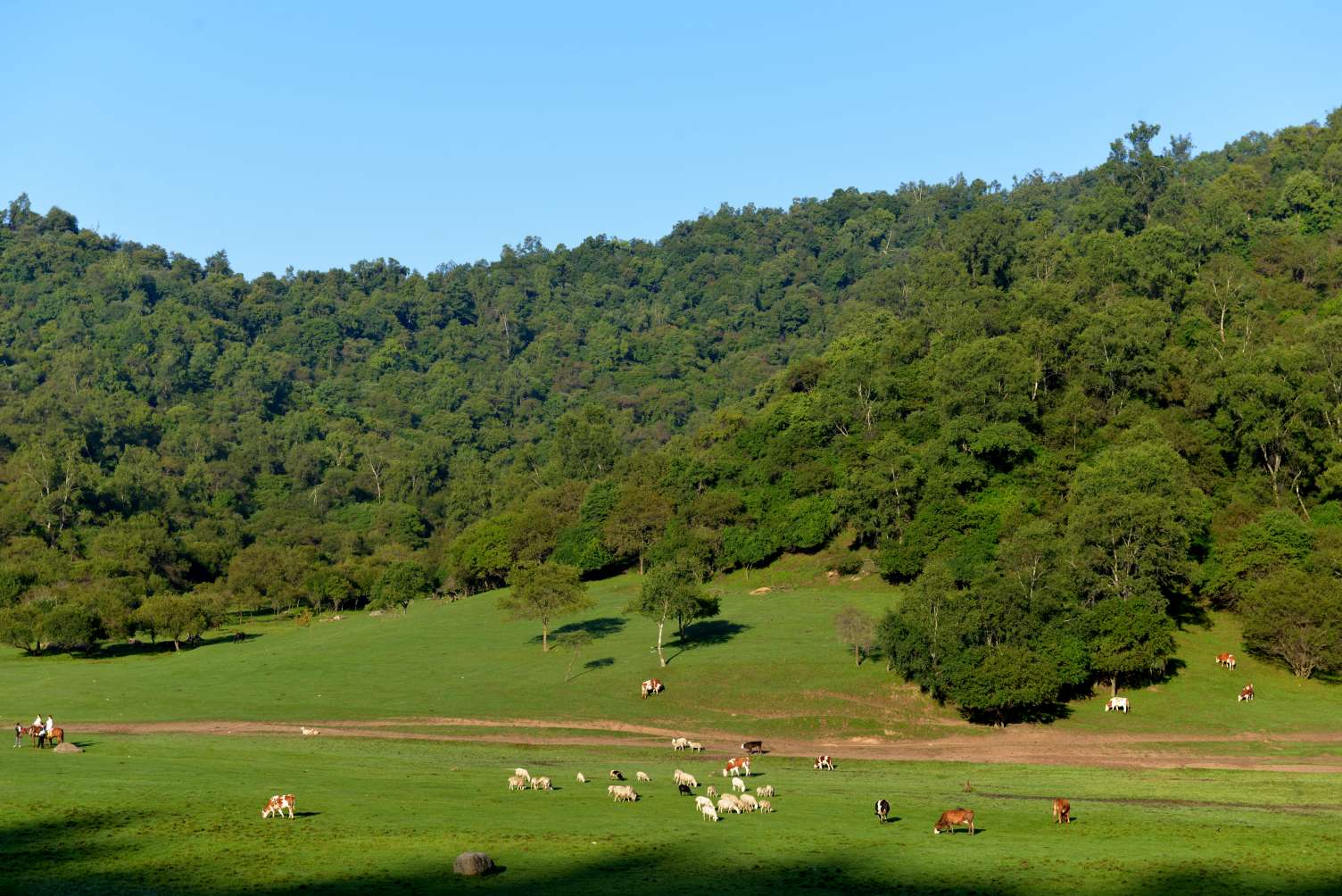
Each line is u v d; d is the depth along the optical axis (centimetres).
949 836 5309
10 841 4788
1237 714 10469
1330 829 5488
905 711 10631
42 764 6775
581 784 6869
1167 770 8206
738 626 14150
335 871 4409
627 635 14312
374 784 6562
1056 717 10550
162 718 10550
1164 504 12331
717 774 7819
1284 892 4281
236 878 4294
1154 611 11506
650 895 4150
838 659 12044
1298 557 12900
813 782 7450
